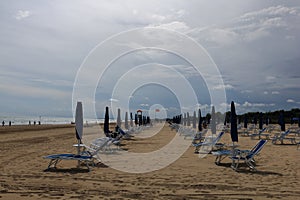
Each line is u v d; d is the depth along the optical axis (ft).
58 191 17.26
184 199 15.75
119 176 21.97
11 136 67.26
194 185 19.08
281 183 19.71
